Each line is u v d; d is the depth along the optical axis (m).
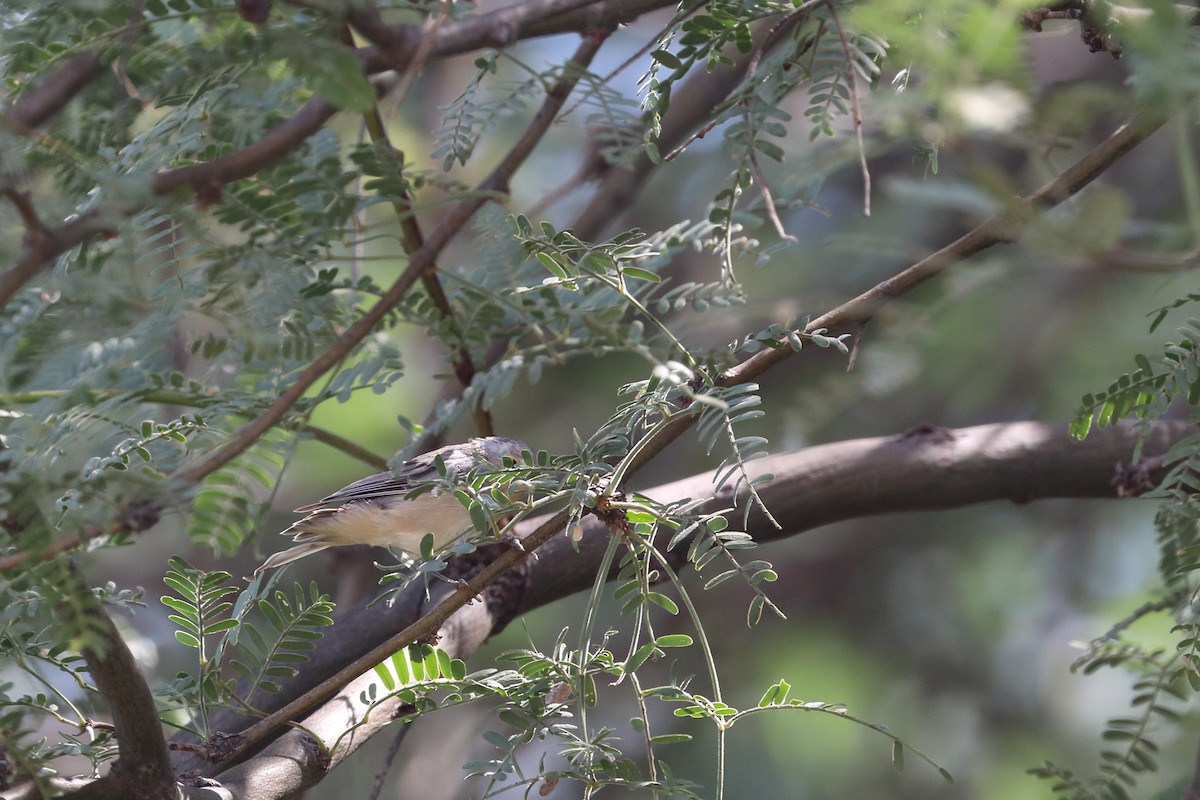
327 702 5.99
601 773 5.04
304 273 5.33
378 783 6.19
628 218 14.21
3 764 4.69
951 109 3.21
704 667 13.66
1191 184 3.48
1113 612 13.44
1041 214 3.50
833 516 7.26
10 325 4.91
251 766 5.47
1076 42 10.37
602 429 5.19
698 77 9.59
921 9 3.34
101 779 4.79
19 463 4.25
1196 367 4.88
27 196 4.18
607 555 4.95
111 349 4.64
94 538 4.14
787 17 5.16
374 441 11.97
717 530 4.71
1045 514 14.20
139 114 5.16
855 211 12.48
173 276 5.13
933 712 13.74
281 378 5.47
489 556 7.01
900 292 4.93
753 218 5.68
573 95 6.16
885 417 12.29
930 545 14.47
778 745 13.35
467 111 5.88
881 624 14.23
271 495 4.58
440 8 5.18
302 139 4.25
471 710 12.17
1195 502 5.02
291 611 5.35
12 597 4.46
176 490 3.98
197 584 5.25
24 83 5.10
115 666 4.50
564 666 4.99
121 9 4.60
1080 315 10.98
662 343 5.68
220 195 4.18
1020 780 13.23
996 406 11.69
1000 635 14.00
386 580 5.40
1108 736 5.57
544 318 6.04
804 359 12.97
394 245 9.46
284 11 4.38
